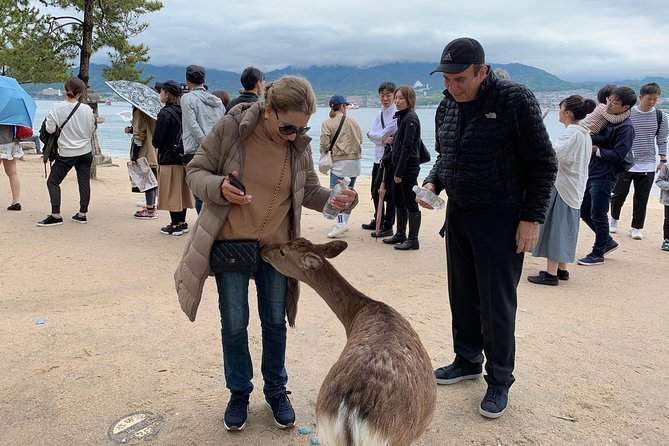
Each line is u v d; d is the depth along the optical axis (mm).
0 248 7145
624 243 8789
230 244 3164
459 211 3699
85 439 3305
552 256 6359
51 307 5262
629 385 4125
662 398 3949
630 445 3404
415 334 2932
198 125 6984
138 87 9227
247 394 3463
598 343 4848
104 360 4242
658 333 5098
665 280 6766
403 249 7988
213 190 2951
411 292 6145
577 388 4066
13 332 4648
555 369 4348
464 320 4047
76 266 6562
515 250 3574
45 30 14398
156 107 9141
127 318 5039
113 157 21875
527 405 3828
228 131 3062
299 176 3275
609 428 3574
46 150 8297
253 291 6035
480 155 3404
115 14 14234
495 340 3658
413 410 2477
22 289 5723
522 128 3309
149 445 3270
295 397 3848
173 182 7910
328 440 2365
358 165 8781
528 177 3467
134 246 7543
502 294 3598
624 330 5152
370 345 2627
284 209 3314
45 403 3656
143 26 14898
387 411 2342
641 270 7223
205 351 4449
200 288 3156
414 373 2564
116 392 3812
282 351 3496
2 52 14312
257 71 6551
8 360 4184
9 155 9055
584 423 3625
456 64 3223
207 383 3975
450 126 3574
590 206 7770
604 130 7270
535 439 3447
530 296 6117
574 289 6402
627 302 5945
